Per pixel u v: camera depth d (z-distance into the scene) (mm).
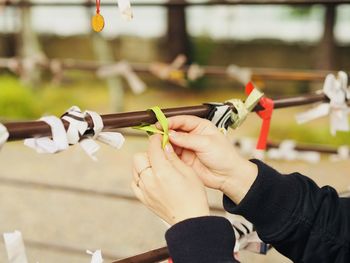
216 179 854
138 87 3418
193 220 739
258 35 8523
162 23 8789
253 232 1098
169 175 768
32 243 2396
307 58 8141
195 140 827
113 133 799
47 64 3672
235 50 8594
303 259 884
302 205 871
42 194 3600
